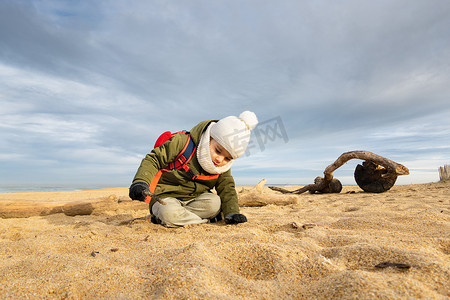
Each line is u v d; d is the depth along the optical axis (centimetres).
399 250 168
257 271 165
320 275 151
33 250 234
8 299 135
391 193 744
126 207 534
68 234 292
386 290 119
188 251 183
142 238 257
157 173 306
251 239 225
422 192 722
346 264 166
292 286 143
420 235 245
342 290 124
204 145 298
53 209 487
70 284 146
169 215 314
